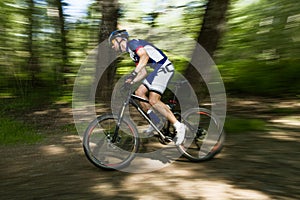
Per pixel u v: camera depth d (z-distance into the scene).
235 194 2.78
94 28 7.66
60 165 3.73
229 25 7.84
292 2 7.29
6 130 5.14
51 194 2.92
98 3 6.55
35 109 6.64
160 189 2.94
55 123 5.68
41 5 7.49
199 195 2.78
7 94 7.30
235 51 7.93
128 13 7.62
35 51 7.75
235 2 7.71
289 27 7.34
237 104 6.38
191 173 3.32
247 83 7.35
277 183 2.97
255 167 3.37
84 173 3.44
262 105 6.18
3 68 7.64
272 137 4.29
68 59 7.74
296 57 7.55
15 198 2.87
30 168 3.65
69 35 7.73
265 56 7.71
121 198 2.78
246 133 4.54
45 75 7.64
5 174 3.49
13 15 7.36
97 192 2.93
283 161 3.46
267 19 7.57
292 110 5.64
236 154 3.79
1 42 7.44
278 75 7.27
